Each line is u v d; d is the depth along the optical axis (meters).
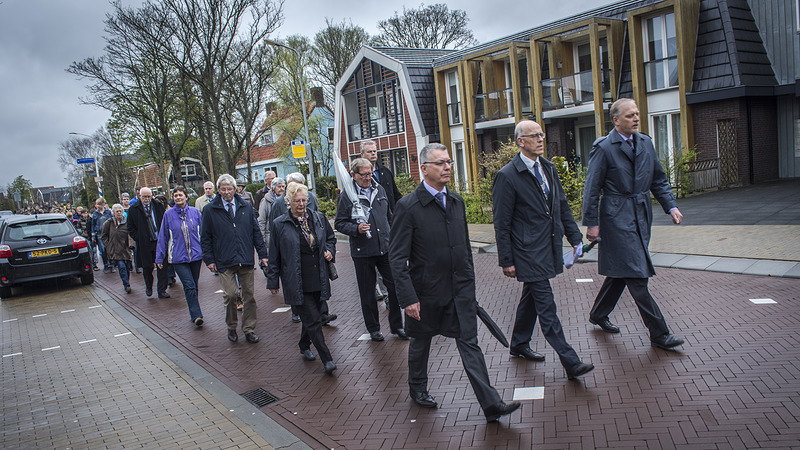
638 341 4.79
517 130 4.22
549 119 19.42
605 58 17.95
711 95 14.68
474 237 11.52
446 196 3.77
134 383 5.45
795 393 3.53
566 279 7.33
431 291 3.76
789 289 5.73
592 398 3.82
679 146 16.12
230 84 25.09
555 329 4.14
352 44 35.19
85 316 8.94
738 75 14.37
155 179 51.56
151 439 4.12
